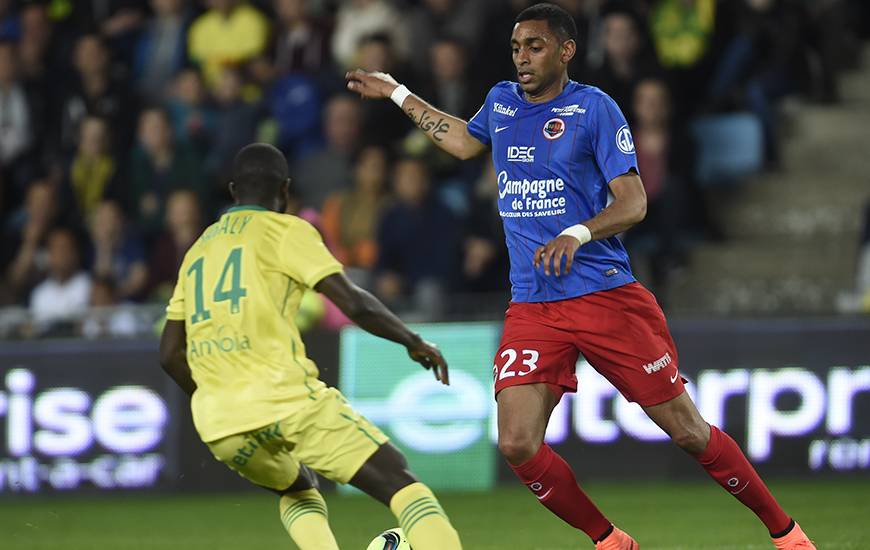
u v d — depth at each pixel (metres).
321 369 34.69
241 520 30.45
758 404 33.62
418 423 34.75
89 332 37.47
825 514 27.70
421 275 39.25
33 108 48.19
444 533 16.08
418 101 20.36
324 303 36.81
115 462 35.19
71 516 31.94
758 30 43.78
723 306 41.88
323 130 44.84
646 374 18.39
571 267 18.39
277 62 47.09
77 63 47.62
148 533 28.77
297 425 16.23
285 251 16.61
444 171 42.28
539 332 18.55
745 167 44.06
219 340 16.53
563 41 18.50
